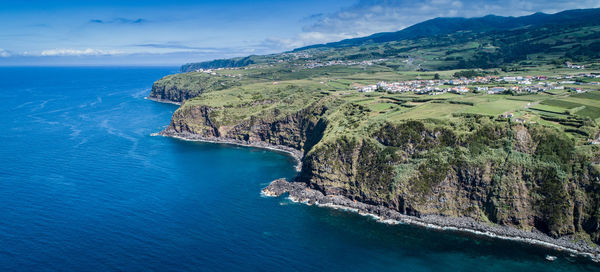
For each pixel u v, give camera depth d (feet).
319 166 477.36
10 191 453.17
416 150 437.99
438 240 366.84
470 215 395.14
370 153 454.81
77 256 320.29
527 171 382.63
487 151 405.59
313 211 429.38
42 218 384.88
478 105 504.02
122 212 405.39
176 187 486.79
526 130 406.82
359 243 360.48
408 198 411.34
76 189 465.88
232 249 342.23
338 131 510.17
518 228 376.27
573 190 363.35
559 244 354.54
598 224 346.33
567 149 381.60
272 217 410.93
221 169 570.87
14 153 620.49
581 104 485.56
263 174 552.00
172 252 332.39
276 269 315.17
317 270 316.40
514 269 322.55
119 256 322.55
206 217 402.72
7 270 298.56
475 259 336.49
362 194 442.91
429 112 495.00
